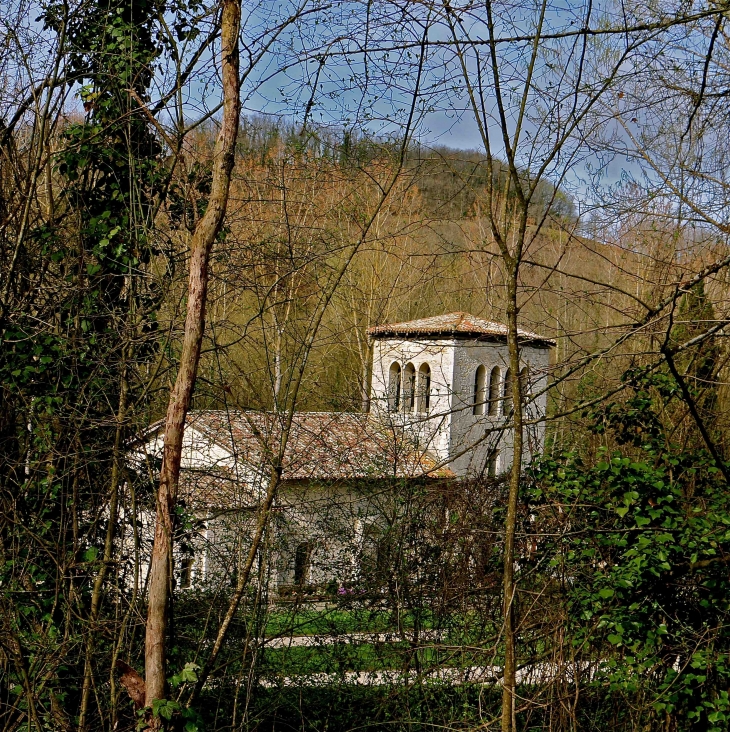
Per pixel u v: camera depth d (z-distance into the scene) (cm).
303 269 821
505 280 702
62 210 847
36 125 807
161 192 826
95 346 783
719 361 852
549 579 809
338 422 1091
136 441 769
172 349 779
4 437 786
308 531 1083
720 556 747
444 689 947
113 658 685
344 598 1020
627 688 732
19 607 741
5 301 787
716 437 889
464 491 1027
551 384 664
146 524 831
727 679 738
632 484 770
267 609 911
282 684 957
